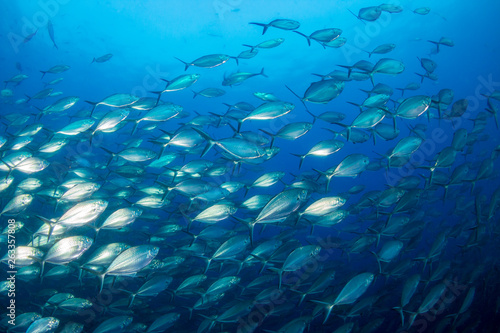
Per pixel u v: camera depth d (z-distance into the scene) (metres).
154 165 8.41
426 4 21.38
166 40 22.97
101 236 9.42
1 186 6.43
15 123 9.48
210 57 7.82
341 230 9.56
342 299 4.69
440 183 7.34
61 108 8.46
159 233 7.39
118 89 29.00
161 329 5.40
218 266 7.10
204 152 5.74
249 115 6.38
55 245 4.61
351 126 6.63
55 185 7.74
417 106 6.29
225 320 5.50
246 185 7.39
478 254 10.24
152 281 5.54
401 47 26.19
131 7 20.02
